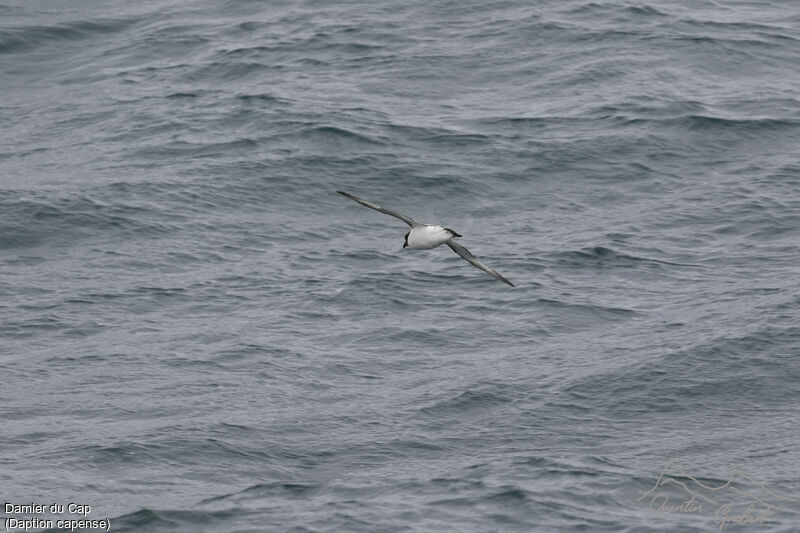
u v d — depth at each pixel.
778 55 76.31
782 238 53.53
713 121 65.56
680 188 59.41
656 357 42.84
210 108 70.38
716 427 38.19
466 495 33.19
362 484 34.47
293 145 64.06
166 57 80.06
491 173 61.06
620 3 84.25
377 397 41.19
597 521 31.69
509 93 70.88
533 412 39.53
